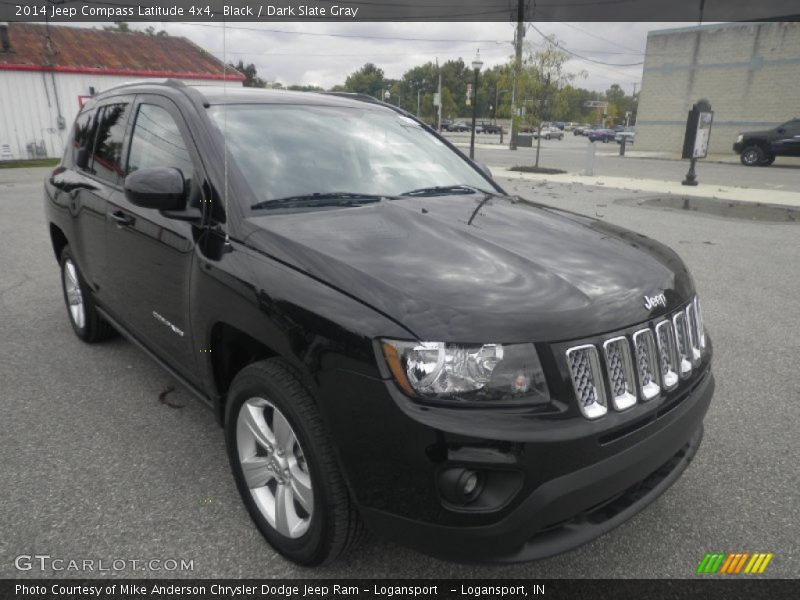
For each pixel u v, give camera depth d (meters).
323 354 2.01
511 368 1.89
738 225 9.77
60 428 3.38
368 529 2.16
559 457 1.88
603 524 2.07
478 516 1.89
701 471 3.07
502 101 23.02
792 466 3.11
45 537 2.51
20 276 6.59
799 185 16.22
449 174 3.52
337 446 2.01
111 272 3.60
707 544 2.54
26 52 23.66
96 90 24.64
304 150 3.03
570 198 13.03
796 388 3.99
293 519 2.34
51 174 4.68
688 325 2.43
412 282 2.06
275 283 2.21
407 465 1.89
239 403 2.44
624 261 2.45
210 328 2.56
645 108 35.53
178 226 2.81
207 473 2.98
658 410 2.18
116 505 2.72
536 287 2.10
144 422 3.46
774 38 29.55
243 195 2.61
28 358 4.34
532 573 2.37
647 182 16.81
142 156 3.29
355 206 2.77
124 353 4.45
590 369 1.99
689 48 32.84
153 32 29.50
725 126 32.09
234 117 3.00
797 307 5.66
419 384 1.88
